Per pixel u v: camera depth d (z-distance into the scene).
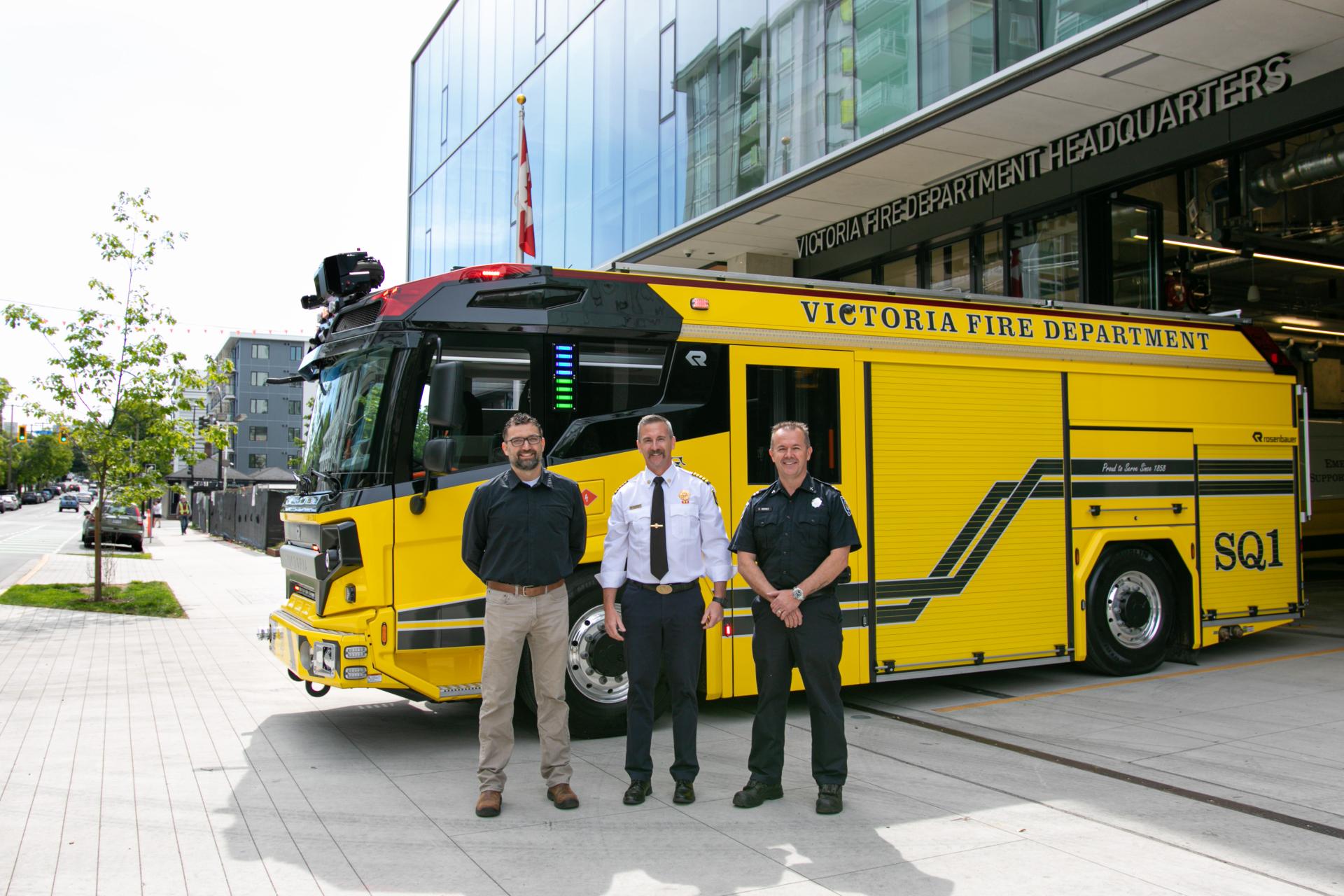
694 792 5.21
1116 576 8.22
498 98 24.84
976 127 12.17
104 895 3.91
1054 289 13.32
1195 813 4.82
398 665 5.93
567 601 5.12
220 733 6.65
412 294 6.14
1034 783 5.35
